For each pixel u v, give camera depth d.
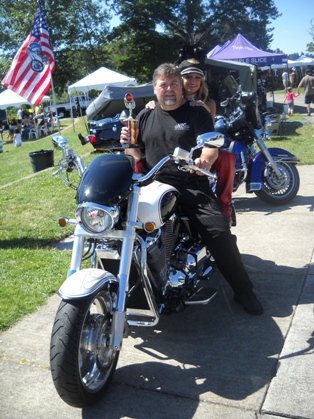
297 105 23.81
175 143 3.65
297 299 3.89
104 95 13.63
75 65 50.12
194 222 3.57
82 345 2.76
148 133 3.75
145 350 3.37
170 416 2.71
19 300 4.18
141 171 3.90
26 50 13.12
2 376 3.18
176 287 3.36
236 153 5.90
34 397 2.96
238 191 7.29
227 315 3.75
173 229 3.50
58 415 2.79
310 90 18.30
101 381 2.87
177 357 3.26
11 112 47.75
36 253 5.35
